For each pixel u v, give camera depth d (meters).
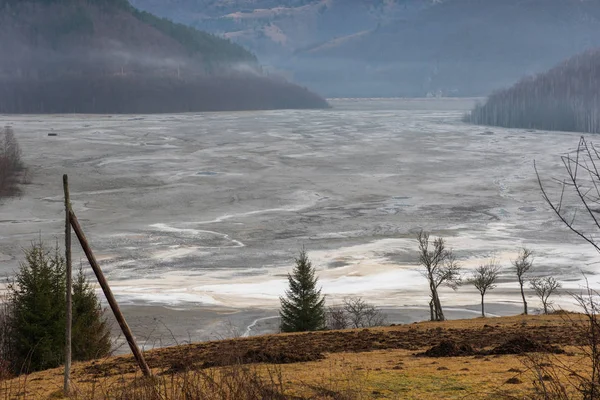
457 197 142.88
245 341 23.38
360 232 112.88
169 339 54.53
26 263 92.06
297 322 49.69
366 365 14.09
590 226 111.56
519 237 106.50
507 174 169.88
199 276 86.94
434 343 19.70
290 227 117.88
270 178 171.62
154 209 136.25
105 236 111.50
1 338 30.50
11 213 130.62
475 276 76.38
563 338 17.95
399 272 86.94
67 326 12.34
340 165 192.88
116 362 18.83
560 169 171.88
